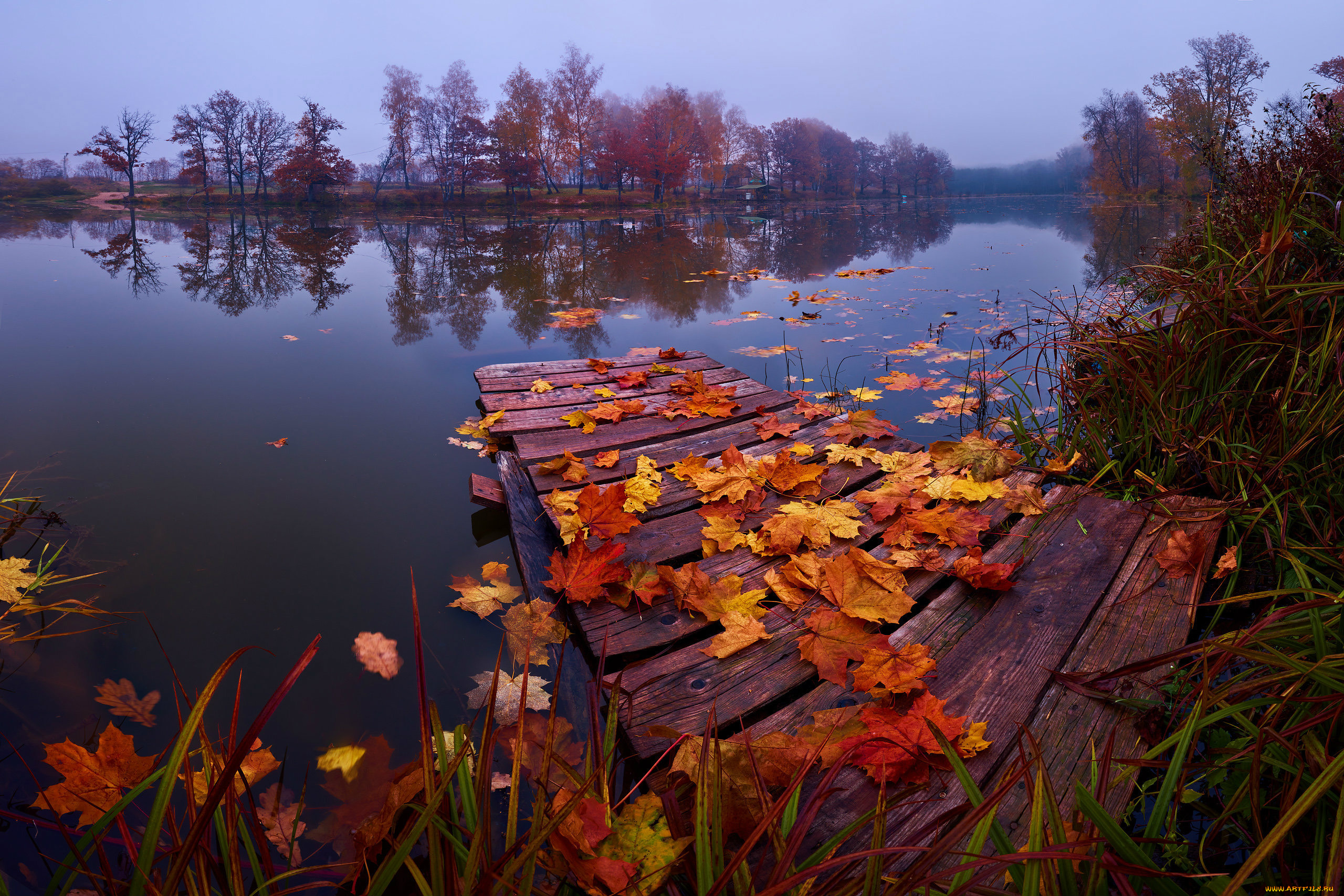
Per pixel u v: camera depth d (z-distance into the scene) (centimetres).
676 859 113
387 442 355
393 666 191
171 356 507
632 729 156
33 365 466
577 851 114
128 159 3519
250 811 140
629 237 1805
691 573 207
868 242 1641
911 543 227
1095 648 175
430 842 94
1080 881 105
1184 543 207
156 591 220
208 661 189
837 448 303
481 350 561
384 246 1434
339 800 145
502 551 255
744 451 313
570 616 207
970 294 794
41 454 320
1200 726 115
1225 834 127
